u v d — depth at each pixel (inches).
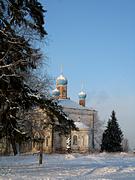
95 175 801.6
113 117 3481.8
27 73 711.7
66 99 3673.7
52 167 1054.4
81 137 3289.9
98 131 3949.3
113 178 724.0
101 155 2316.7
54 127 852.6
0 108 669.9
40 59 682.2
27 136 704.4
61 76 3686.0
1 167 1055.6
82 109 3612.2
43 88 918.4
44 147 2780.5
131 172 898.1
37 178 716.0
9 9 650.8
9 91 657.0
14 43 645.9
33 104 685.9
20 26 674.2
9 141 715.4
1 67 645.3
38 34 687.1
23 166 1116.5
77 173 848.9
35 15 671.8
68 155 2030.0
